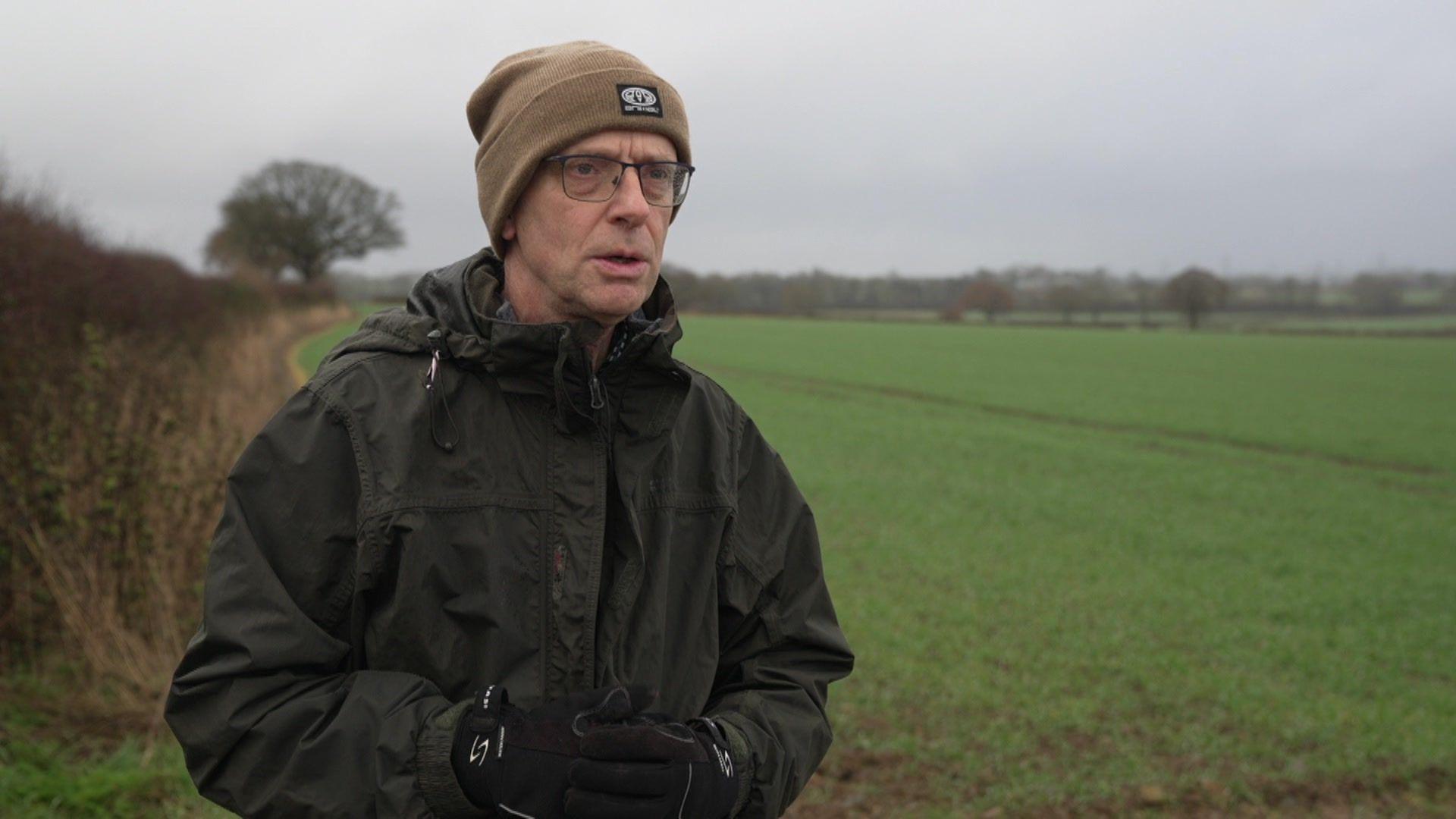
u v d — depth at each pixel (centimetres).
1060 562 1158
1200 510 1516
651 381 169
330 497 156
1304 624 948
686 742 151
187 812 425
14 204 920
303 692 153
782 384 3384
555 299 167
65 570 557
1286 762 609
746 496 190
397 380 160
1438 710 729
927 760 581
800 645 192
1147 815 530
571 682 159
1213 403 3039
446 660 156
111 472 587
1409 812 556
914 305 9344
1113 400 3058
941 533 1307
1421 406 3003
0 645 550
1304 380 3762
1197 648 848
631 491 166
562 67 164
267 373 1953
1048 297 9162
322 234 6569
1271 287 9250
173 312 1686
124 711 521
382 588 156
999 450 2091
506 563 158
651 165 165
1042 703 687
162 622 585
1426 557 1259
